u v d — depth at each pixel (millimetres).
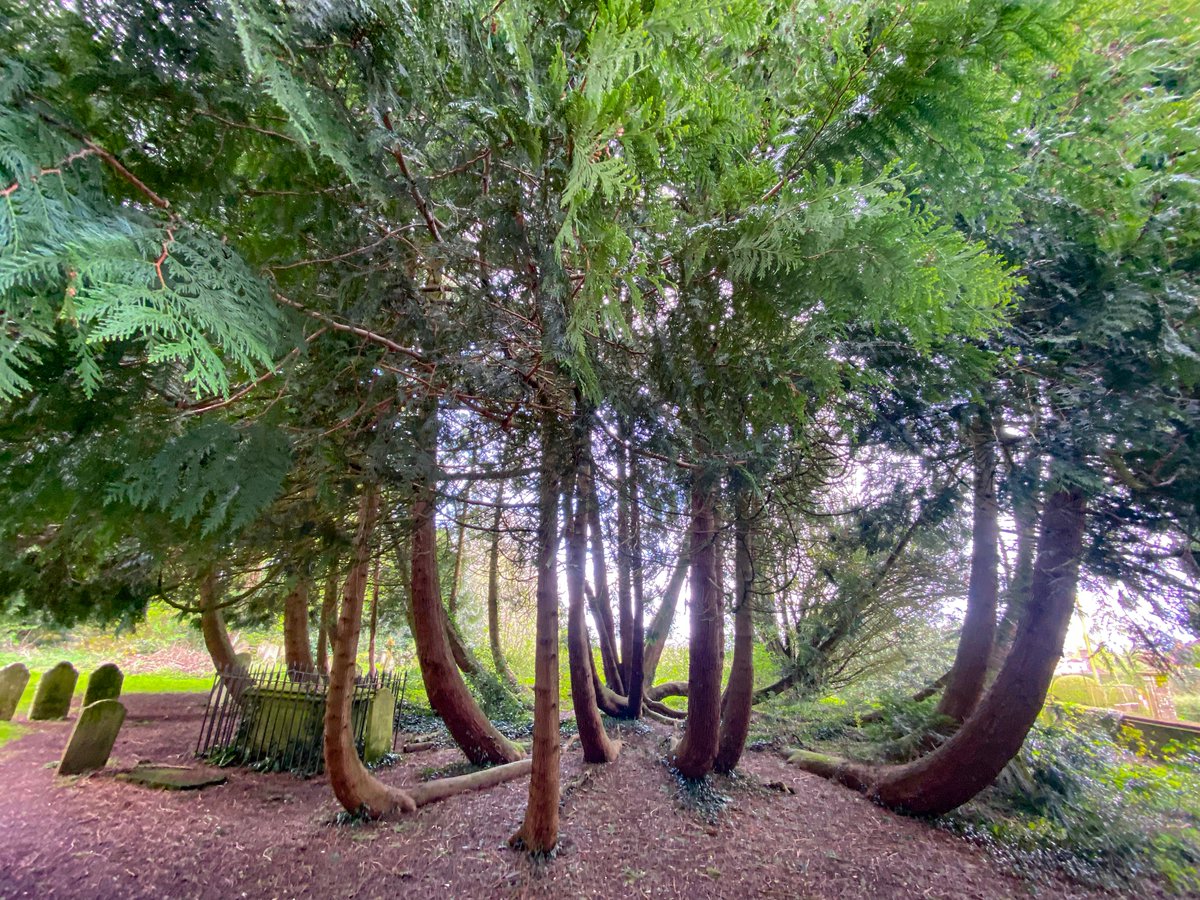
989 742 5066
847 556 6551
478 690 9211
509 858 4121
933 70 1785
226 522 2727
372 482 3070
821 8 2057
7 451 1835
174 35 1679
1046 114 2947
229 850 4242
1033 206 3250
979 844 4930
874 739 7066
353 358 2541
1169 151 2865
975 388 3287
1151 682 8242
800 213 1781
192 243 1498
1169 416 3209
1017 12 1642
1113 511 4051
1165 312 3014
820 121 2029
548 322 2275
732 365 2543
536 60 1869
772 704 8883
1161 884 4395
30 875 3775
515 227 2391
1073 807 5363
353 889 3748
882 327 2914
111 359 1762
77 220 1243
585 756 6172
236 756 6457
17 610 5055
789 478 3494
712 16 1730
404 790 5164
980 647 6477
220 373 1330
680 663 12727
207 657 14875
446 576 8820
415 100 1899
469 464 3506
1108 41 2705
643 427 2906
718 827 4906
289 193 2162
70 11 1543
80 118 1564
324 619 8859
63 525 2412
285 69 1469
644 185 1866
